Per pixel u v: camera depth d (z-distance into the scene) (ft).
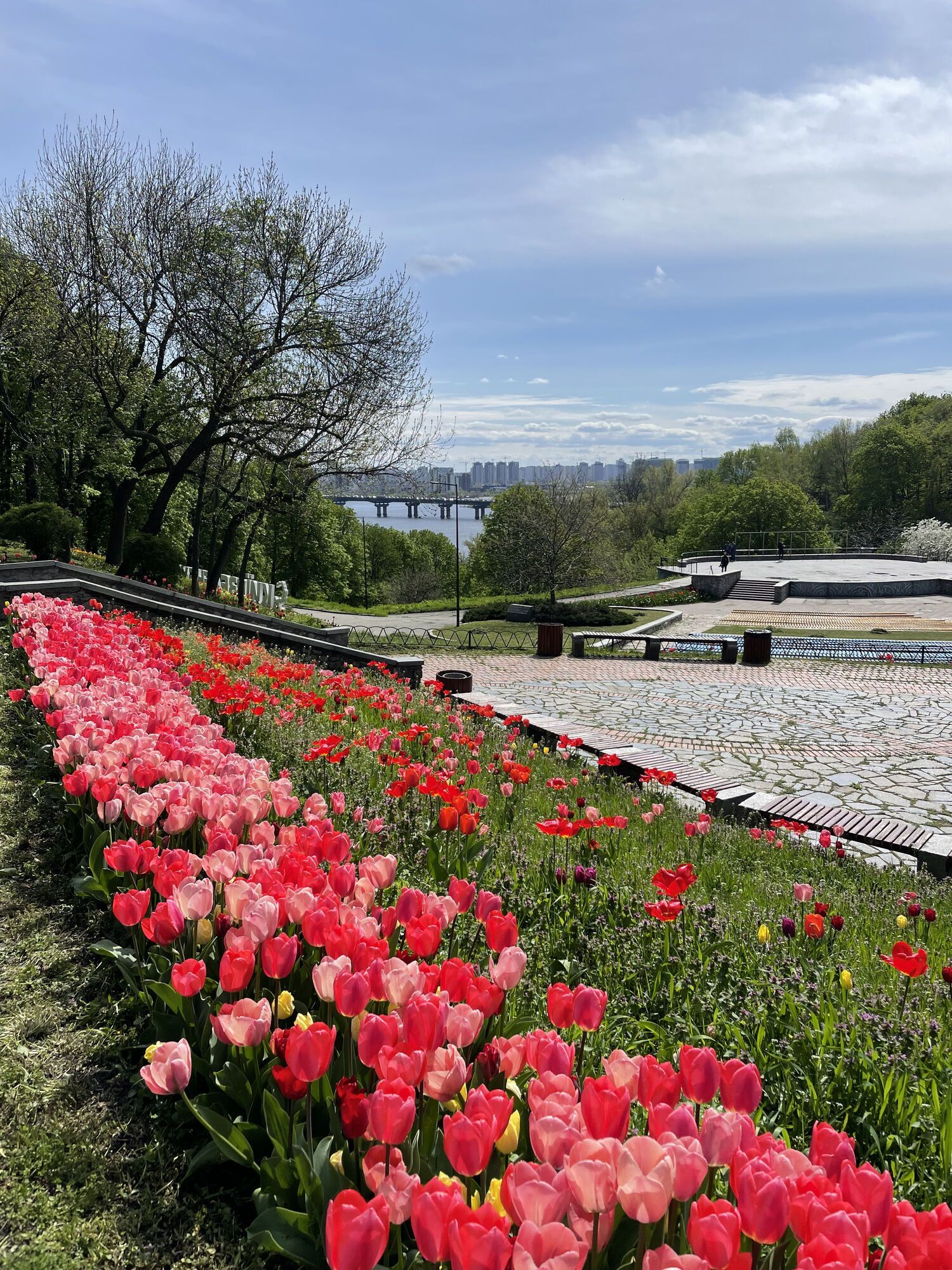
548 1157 5.04
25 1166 7.54
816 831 27.40
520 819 20.16
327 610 153.17
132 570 76.33
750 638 81.61
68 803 14.25
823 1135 5.43
